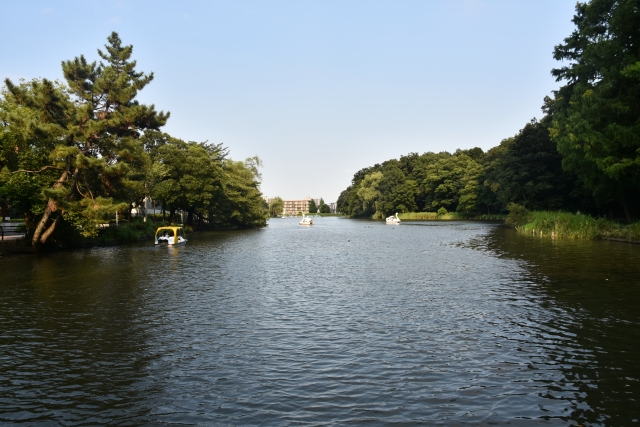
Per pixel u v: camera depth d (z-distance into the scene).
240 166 96.69
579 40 49.53
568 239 44.50
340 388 9.55
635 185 40.03
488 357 11.34
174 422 8.21
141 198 61.28
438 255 34.19
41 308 16.92
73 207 34.25
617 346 12.03
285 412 8.52
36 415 8.54
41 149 36.56
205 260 32.75
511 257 31.11
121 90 39.12
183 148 76.44
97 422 8.26
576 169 45.09
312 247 44.06
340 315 15.73
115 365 11.02
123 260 32.56
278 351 11.93
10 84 32.88
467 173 117.94
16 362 11.26
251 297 18.95
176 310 16.59
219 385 9.78
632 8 34.00
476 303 17.27
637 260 27.45
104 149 38.44
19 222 55.88
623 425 8.00
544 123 65.81
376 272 25.91
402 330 13.77
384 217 146.50
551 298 17.78
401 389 9.48
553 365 10.76
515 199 70.38
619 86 36.91
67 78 39.97
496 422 8.11
